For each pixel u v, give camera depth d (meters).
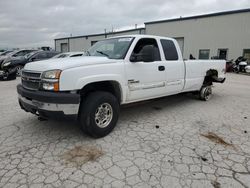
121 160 2.84
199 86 5.99
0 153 2.98
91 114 3.29
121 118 4.60
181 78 5.09
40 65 3.21
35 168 2.62
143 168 2.66
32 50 15.66
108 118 3.63
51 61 3.32
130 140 3.47
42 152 3.02
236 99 6.75
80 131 3.79
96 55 4.19
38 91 3.09
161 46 4.55
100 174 2.52
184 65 5.11
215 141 3.48
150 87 4.28
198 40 22.50
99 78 3.32
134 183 2.37
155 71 4.30
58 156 2.92
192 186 2.33
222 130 3.97
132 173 2.55
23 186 2.29
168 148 3.21
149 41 4.34
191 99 6.62
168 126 4.14
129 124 4.22
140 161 2.82
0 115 4.66
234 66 17.36
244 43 19.25
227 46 20.39
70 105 2.98
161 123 4.30
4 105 5.54
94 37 36.31
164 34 25.50
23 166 2.67
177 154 3.03
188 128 4.04
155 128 4.02
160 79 4.46
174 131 3.88
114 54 3.98
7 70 10.72
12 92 7.40
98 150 3.11
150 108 5.45
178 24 23.92
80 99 3.09
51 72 2.98
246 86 9.77
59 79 2.95
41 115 3.21
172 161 2.83
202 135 3.72
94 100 3.30
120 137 3.58
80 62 3.21
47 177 2.45
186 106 5.73
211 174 2.55
